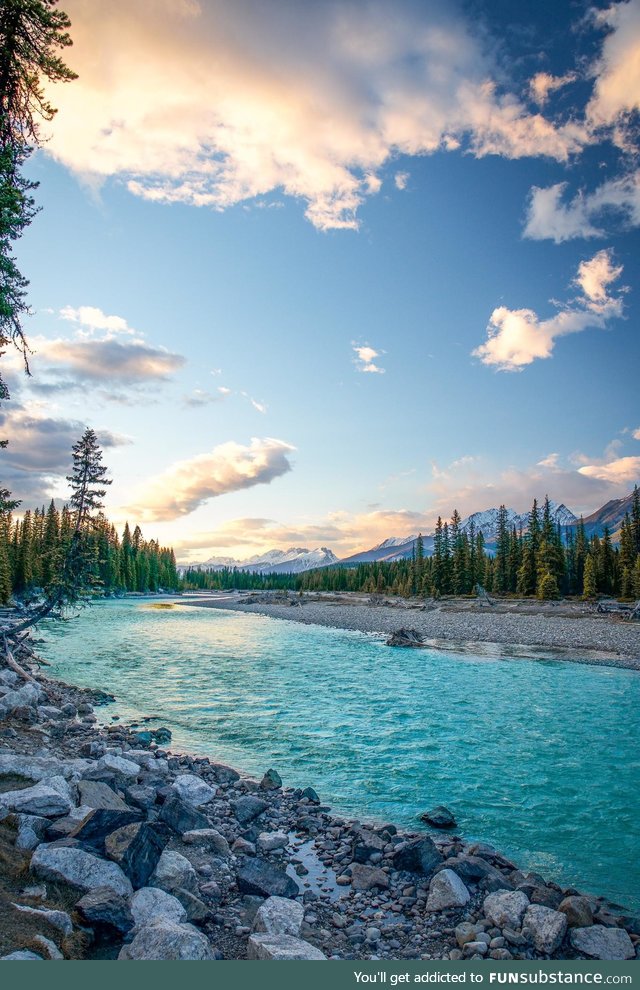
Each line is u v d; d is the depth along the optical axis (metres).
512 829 13.30
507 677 34.41
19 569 88.94
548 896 9.59
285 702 26.67
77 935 7.13
